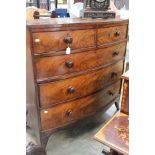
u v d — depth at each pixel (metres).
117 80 1.98
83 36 1.43
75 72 1.48
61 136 1.86
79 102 1.62
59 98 1.46
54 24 1.25
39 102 1.38
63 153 1.65
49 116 1.47
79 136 1.86
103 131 1.14
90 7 1.67
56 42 1.30
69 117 1.59
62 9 2.02
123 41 1.88
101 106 1.87
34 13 1.80
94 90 1.70
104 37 1.60
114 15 1.75
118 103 2.16
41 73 1.32
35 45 1.23
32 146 0.91
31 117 1.57
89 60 1.55
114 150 1.08
